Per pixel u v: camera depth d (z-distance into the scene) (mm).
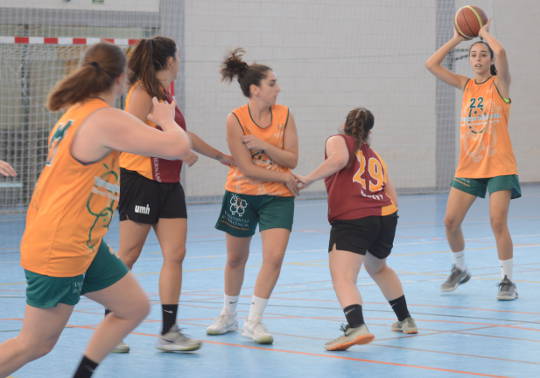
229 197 8797
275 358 7797
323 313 10156
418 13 32094
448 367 7336
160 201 8055
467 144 11703
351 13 31109
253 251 16484
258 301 8680
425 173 32688
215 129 29625
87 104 5461
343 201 8258
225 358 7812
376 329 9219
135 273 13648
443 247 17031
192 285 12445
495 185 11305
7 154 27250
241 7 29688
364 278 13023
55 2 27484
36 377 7043
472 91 11727
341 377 7016
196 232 20312
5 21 26891
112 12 28219
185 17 29031
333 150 8336
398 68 31922
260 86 8633
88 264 5457
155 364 7562
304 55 30562
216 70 29484
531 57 34781
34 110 27453
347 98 31297
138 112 7730
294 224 22000
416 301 11000
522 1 34469
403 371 7207
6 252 16812
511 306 10609
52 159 5406
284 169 8820
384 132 31953
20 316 9812
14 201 27219
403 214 24406
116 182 5586
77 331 8953
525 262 14719
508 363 7477
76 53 27234
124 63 5688
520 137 35031
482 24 11758
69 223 5297
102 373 7215
